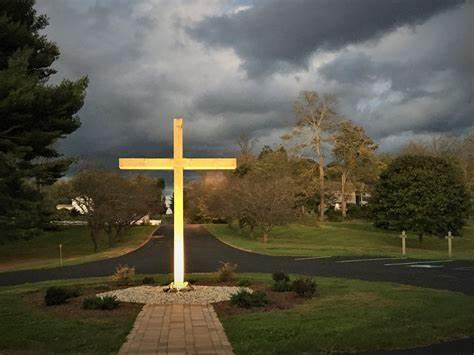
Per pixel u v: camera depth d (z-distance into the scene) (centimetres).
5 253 4159
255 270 2059
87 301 1080
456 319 945
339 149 6184
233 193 4572
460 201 3872
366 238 4675
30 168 2289
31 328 907
